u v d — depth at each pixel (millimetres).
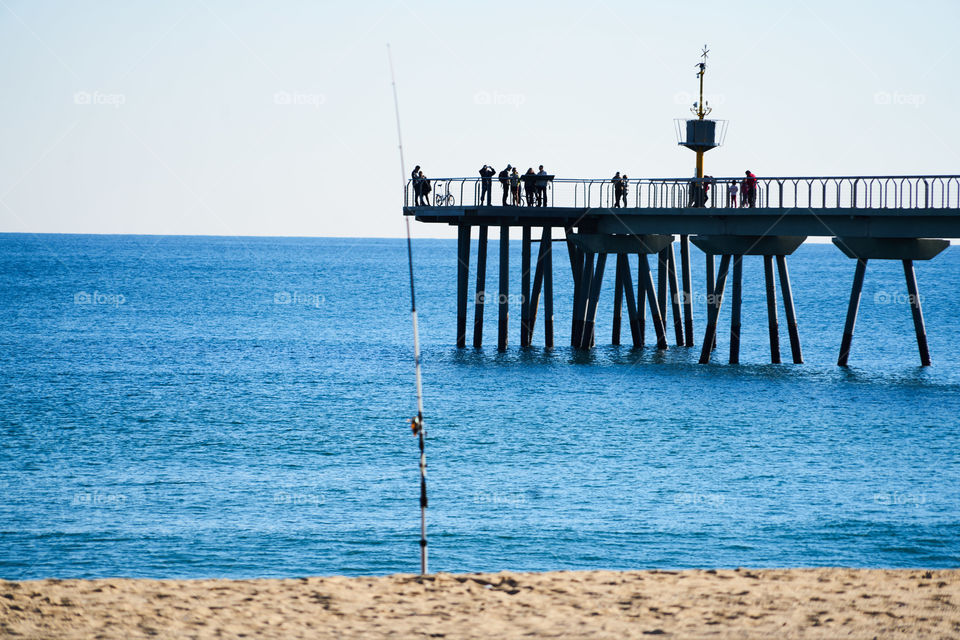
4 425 105875
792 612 37156
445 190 148500
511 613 37312
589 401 117688
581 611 37469
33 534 68875
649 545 66562
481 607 37969
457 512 73938
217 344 185750
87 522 71625
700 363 145625
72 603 37656
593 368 142625
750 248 139250
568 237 154125
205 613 36938
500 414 110312
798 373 138250
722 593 39375
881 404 114750
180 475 85125
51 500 77312
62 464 89062
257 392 128250
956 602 38156
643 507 75188
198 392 128750
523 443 96500
